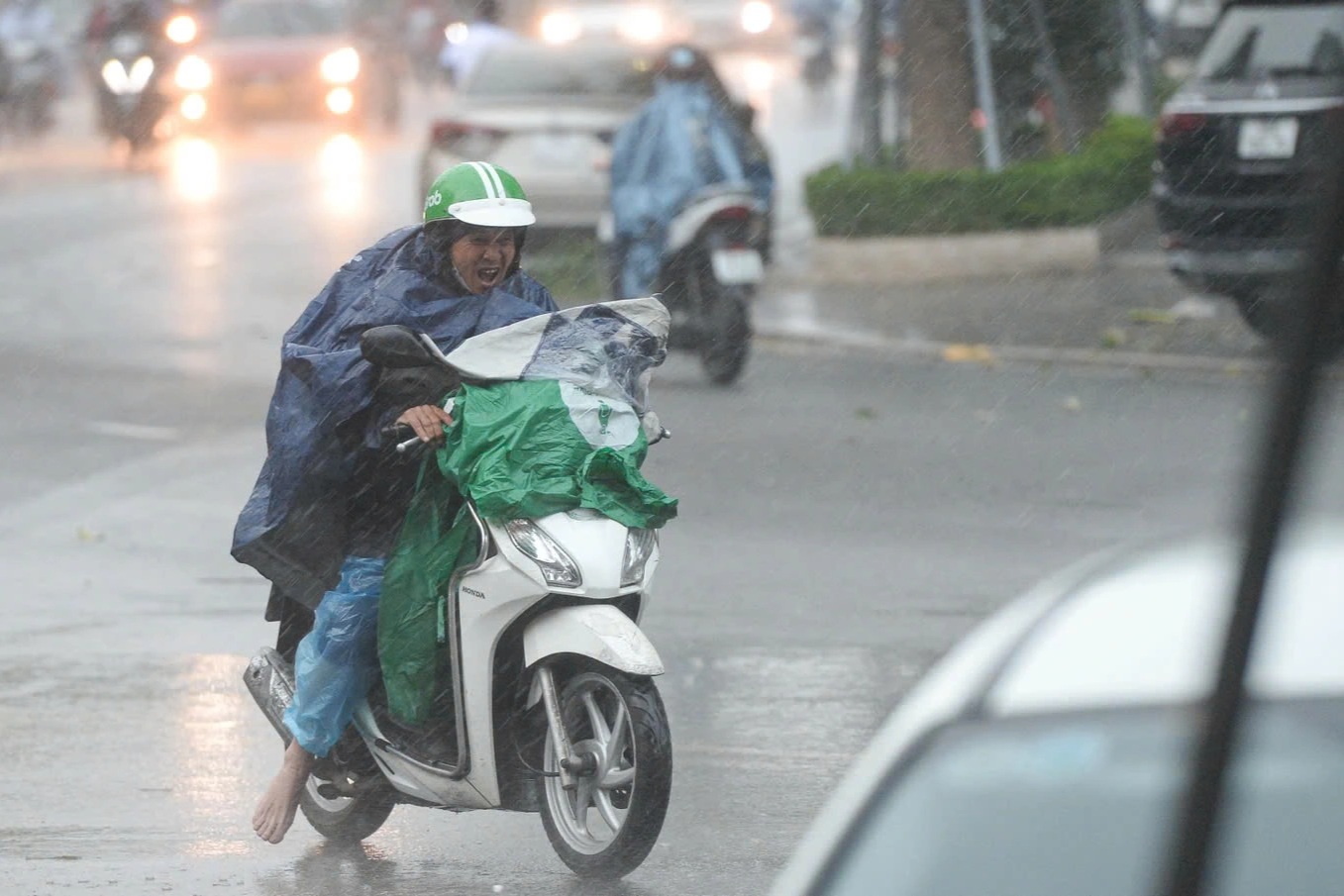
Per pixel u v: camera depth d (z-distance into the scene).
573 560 15.80
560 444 16.11
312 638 16.73
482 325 16.78
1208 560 6.69
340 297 17.08
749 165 50.62
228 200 79.81
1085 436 37.41
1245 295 45.09
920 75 60.00
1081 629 6.43
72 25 148.62
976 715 6.30
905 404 40.81
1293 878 5.70
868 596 26.80
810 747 20.59
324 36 110.31
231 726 21.48
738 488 33.38
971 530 30.44
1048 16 64.06
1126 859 5.93
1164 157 44.34
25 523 31.00
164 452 36.22
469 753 16.41
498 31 121.06
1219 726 5.14
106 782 19.53
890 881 6.14
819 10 136.62
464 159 55.25
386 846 17.97
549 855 17.66
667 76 44.00
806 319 50.44
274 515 16.62
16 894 16.38
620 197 43.25
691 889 16.53
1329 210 4.97
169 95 95.94
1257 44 44.12
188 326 51.16
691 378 44.12
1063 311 50.47
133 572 28.19
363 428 16.62
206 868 17.19
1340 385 37.00
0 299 55.94
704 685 22.94
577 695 16.38
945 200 55.47
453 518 16.36
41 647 24.50
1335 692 5.86
